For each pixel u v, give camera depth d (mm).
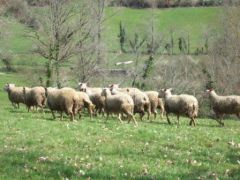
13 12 82750
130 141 21234
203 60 72125
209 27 106500
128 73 62500
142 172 15391
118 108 29266
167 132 24578
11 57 86875
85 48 58531
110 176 14633
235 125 33938
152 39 81000
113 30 114000
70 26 58719
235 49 68875
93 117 33281
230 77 61969
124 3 134375
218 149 20500
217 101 32875
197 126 30406
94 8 61344
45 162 16156
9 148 18406
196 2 136375
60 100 29312
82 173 14719
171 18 127250
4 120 27203
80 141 20453
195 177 15016
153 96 35469
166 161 17391
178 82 60125
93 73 58938
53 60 58031
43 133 22344
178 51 101125
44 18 58844
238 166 17188
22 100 41312
